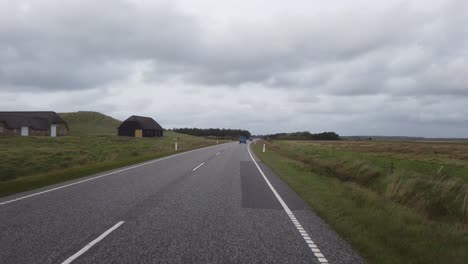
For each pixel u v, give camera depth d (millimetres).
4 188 10203
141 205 8023
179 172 15352
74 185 11164
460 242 5879
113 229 5902
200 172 15508
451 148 48812
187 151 34250
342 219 6977
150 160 22172
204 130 178500
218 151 35000
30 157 21406
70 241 5184
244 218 6984
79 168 15633
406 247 5289
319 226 6453
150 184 11555
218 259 4578
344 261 4617
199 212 7430
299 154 32188
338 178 17953
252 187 11430
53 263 4293
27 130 67562
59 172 13969
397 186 11938
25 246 4918
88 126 114938
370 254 4906
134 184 11508
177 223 6426
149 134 87312
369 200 9289
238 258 4637
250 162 21859
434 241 5762
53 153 24516
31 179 11891
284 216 7242
